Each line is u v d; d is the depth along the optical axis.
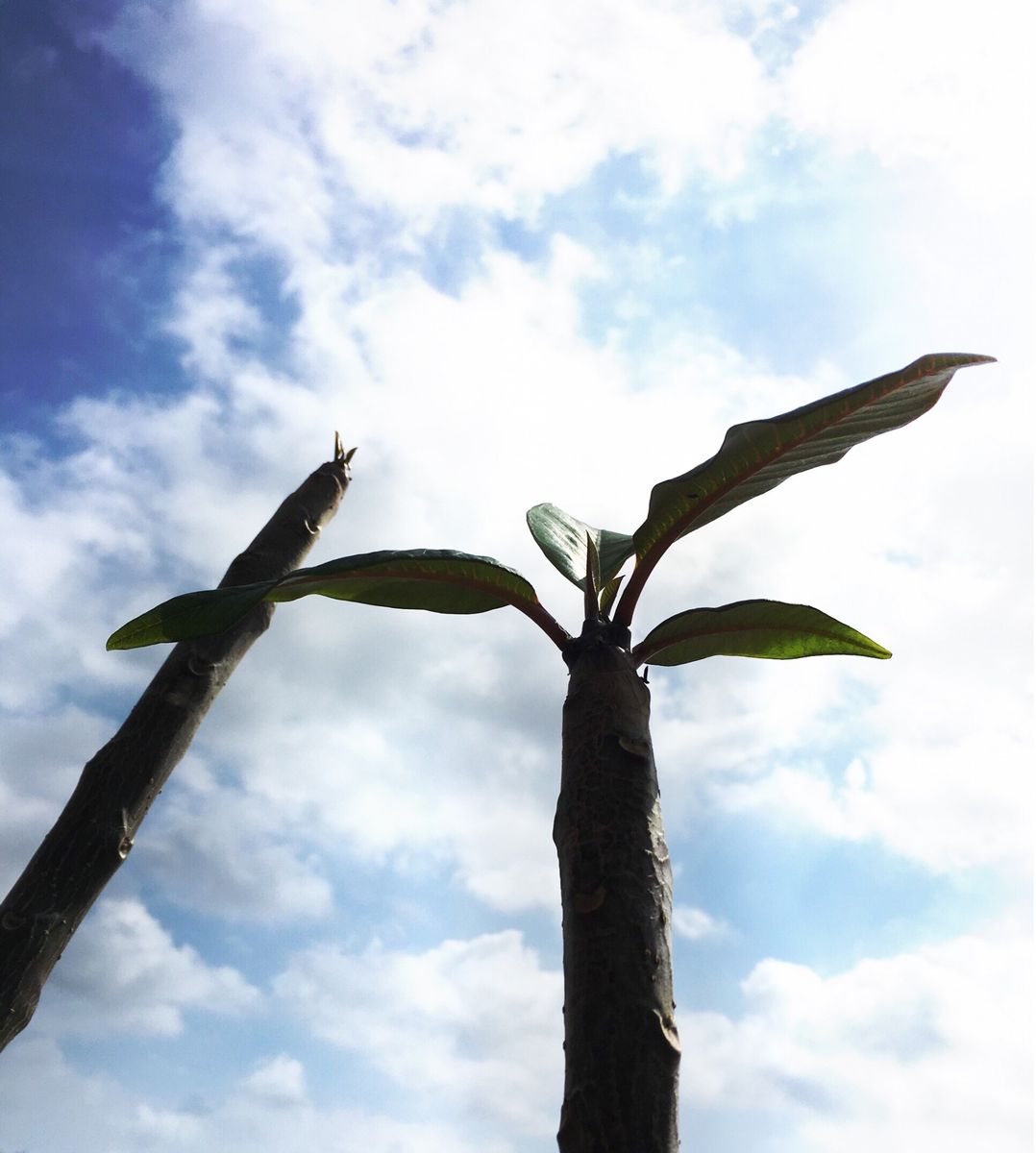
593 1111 0.23
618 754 0.27
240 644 0.46
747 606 0.32
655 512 0.32
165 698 0.44
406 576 0.31
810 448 0.31
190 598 0.31
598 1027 0.24
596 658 0.29
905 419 0.31
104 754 0.43
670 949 0.25
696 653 0.35
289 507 0.50
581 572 0.35
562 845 0.27
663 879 0.26
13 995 0.38
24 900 0.40
